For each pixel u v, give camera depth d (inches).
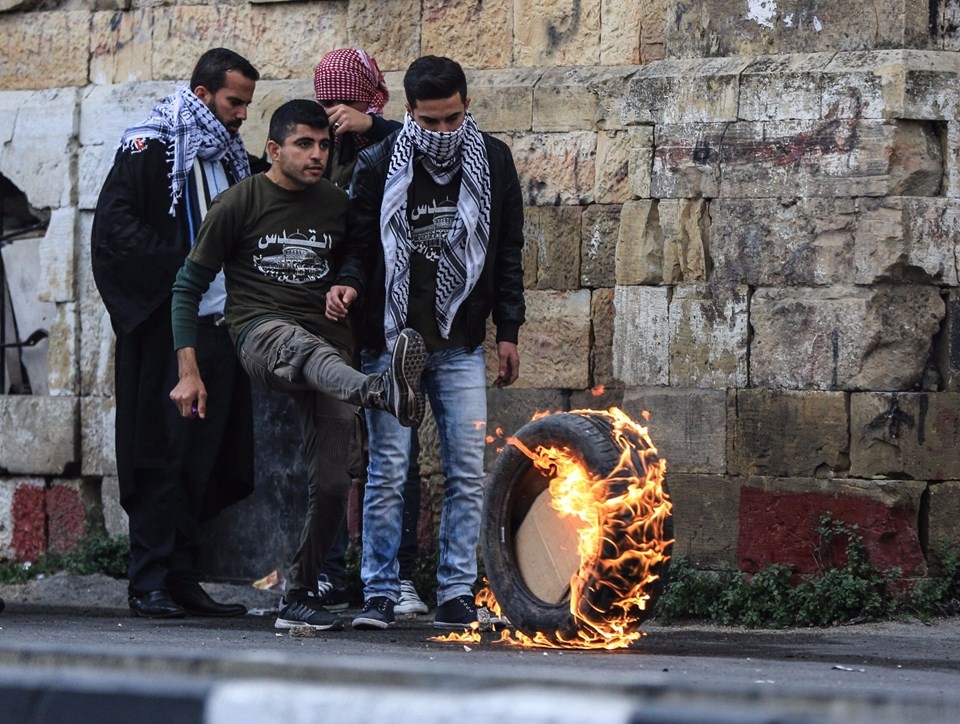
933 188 525.0
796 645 451.2
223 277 560.7
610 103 584.4
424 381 493.7
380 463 493.0
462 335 489.7
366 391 428.8
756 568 534.0
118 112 666.8
